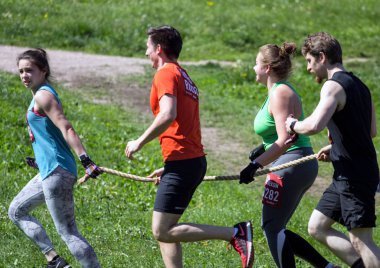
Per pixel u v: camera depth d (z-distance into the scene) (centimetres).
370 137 1282
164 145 1303
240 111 3200
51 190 1302
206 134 2873
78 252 1323
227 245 1645
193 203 2047
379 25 5409
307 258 1357
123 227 1753
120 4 5038
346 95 1247
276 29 5028
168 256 1351
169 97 1264
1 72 3194
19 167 2131
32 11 4572
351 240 1293
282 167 1347
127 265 1523
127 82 3475
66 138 1298
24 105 2667
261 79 1401
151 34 1327
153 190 2062
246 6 5344
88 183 2036
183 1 5241
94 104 3061
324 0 5644
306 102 3434
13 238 1609
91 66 3738
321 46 1284
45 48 4166
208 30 4850
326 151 1361
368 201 1262
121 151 2416
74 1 4928
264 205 1380
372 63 4400
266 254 1659
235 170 2475
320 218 1345
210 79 3622
